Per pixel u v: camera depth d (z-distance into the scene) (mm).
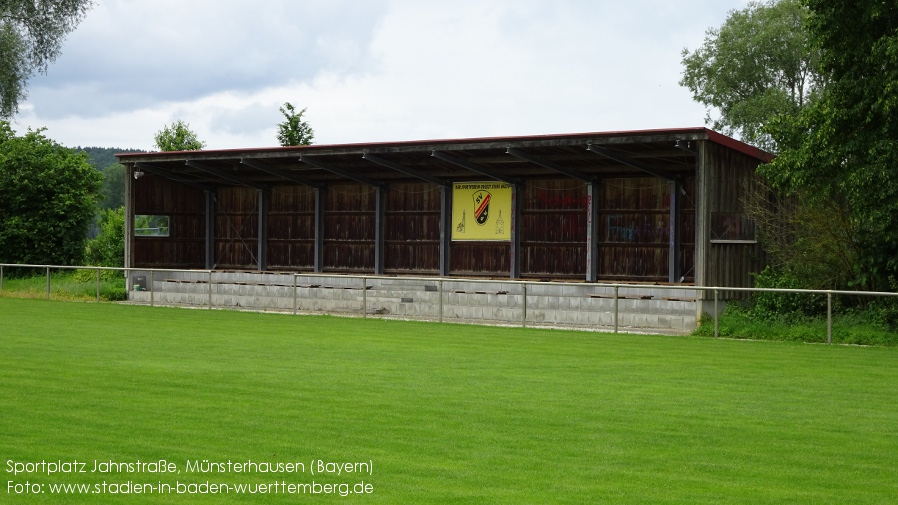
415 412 11016
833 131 20672
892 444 9570
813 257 22844
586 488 7910
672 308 23219
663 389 12812
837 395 12445
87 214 41250
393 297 28438
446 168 30859
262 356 15930
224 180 35469
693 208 27500
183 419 10547
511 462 8758
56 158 41406
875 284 22469
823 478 8289
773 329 19641
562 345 17984
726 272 23359
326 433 9883
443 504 7438
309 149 28828
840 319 20484
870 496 7746
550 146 24578
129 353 16203
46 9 40562
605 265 29141
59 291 30812
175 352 16391
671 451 9219
